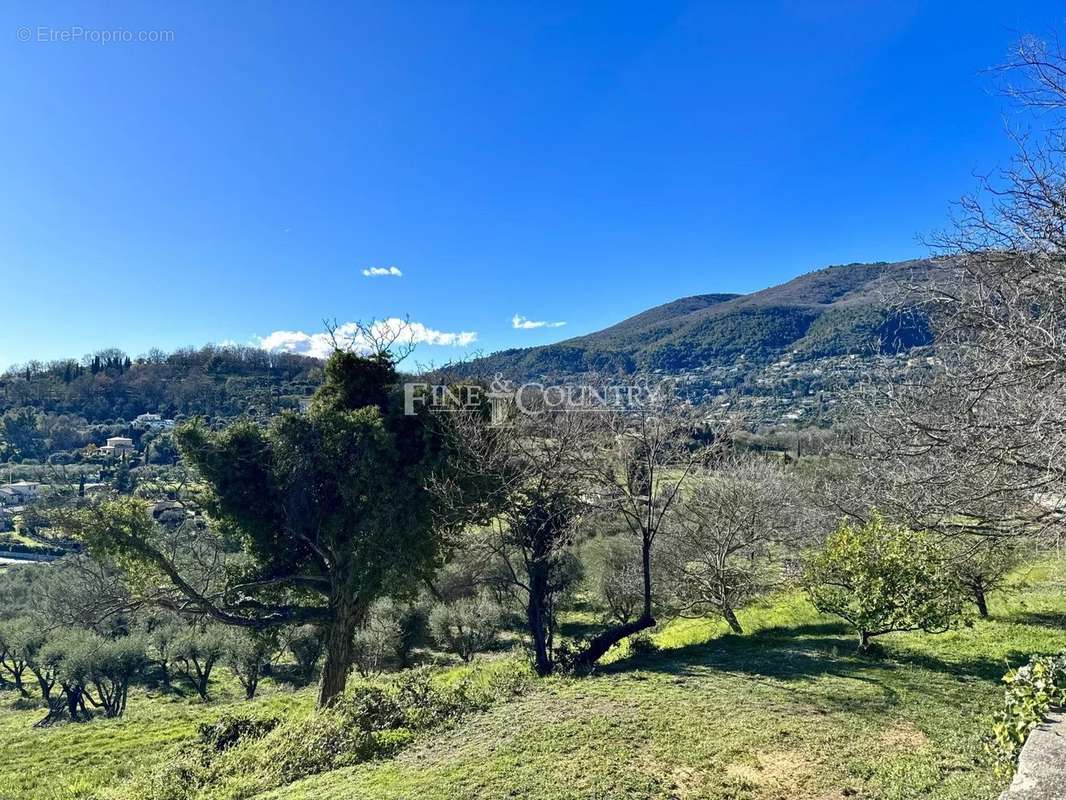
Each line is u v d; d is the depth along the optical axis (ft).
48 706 124.26
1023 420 19.02
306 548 48.67
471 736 26.99
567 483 42.37
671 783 20.65
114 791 30.83
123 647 110.83
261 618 46.44
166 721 52.06
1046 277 17.44
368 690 34.14
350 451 45.42
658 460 44.60
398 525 44.55
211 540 52.08
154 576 45.65
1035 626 41.45
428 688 33.58
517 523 43.42
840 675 32.91
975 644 38.11
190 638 113.39
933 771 20.02
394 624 99.14
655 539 68.80
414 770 23.63
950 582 34.40
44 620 94.22
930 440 22.85
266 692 116.26
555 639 92.32
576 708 29.50
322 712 32.91
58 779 39.37
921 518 26.40
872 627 36.27
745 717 26.53
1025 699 16.49
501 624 109.70
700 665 37.91
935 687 29.84
